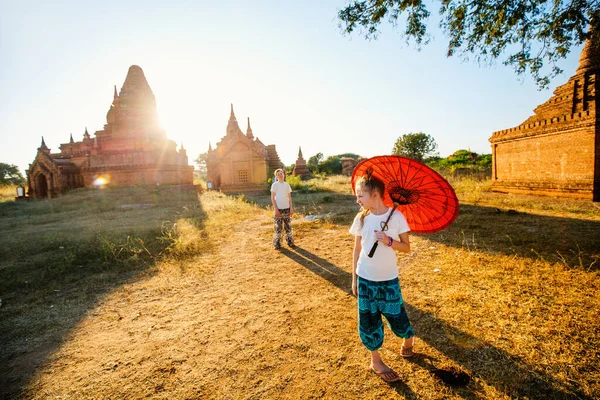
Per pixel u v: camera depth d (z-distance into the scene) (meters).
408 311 3.55
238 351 3.03
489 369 2.48
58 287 5.08
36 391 2.59
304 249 6.74
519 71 6.17
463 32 6.16
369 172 2.43
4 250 7.50
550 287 3.83
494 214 9.04
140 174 25.08
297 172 43.78
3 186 38.72
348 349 2.93
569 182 11.77
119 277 5.48
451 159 36.88
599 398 2.11
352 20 6.12
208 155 34.88
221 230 9.39
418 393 2.29
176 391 2.51
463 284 4.17
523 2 5.39
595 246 5.26
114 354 3.10
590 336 2.79
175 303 4.29
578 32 5.41
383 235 2.31
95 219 13.18
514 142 14.41
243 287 4.73
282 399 2.34
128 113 28.36
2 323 3.87
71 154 29.42
